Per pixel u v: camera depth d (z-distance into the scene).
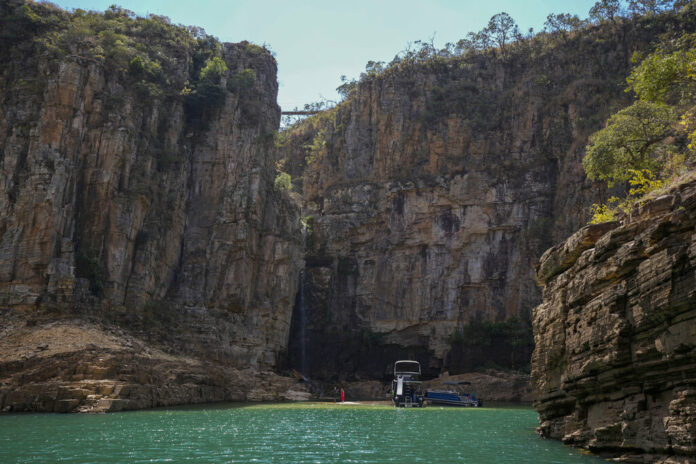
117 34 69.69
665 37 85.69
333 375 85.56
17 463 17.31
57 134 55.47
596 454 19.02
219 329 65.38
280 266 76.50
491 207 87.94
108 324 52.19
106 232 56.91
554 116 88.81
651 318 15.33
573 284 20.72
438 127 95.00
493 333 81.31
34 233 52.19
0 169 53.91
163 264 65.00
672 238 15.11
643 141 36.31
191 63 78.19
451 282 86.94
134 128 61.56
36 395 36.28
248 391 56.47
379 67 111.25
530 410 48.41
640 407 16.30
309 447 21.50
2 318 47.84
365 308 90.56
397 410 45.91
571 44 97.38
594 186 77.75
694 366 13.95
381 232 92.94
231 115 74.56
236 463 17.62
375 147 98.19
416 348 88.00
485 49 106.94
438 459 18.67
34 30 62.06
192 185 71.69
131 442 22.16
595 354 18.16
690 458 13.85
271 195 78.06
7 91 57.41
